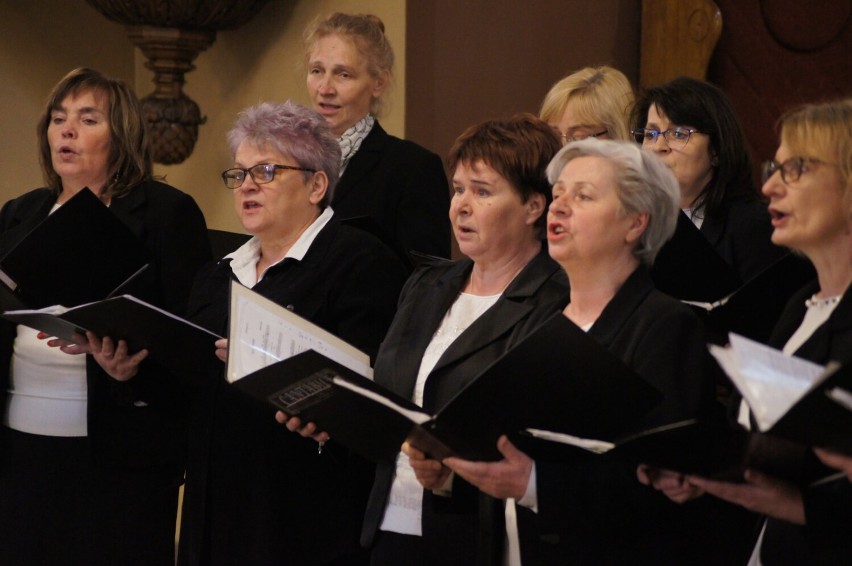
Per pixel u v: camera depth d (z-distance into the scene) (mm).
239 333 4012
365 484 4641
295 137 4688
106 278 4875
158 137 8344
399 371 4098
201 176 9125
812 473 3086
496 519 3721
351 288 4633
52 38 9164
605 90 5520
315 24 6086
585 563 3562
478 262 4117
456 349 3920
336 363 3592
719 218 4898
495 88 7719
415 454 3652
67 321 4402
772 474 3062
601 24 8070
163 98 8328
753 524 3857
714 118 4898
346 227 4789
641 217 3676
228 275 4910
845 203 3346
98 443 5027
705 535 3738
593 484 3459
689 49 7840
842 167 3338
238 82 8711
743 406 3568
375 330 4629
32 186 9172
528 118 4125
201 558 4625
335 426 3730
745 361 2949
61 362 5074
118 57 9492
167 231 5250
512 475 3441
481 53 7641
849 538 3062
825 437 2816
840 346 3242
